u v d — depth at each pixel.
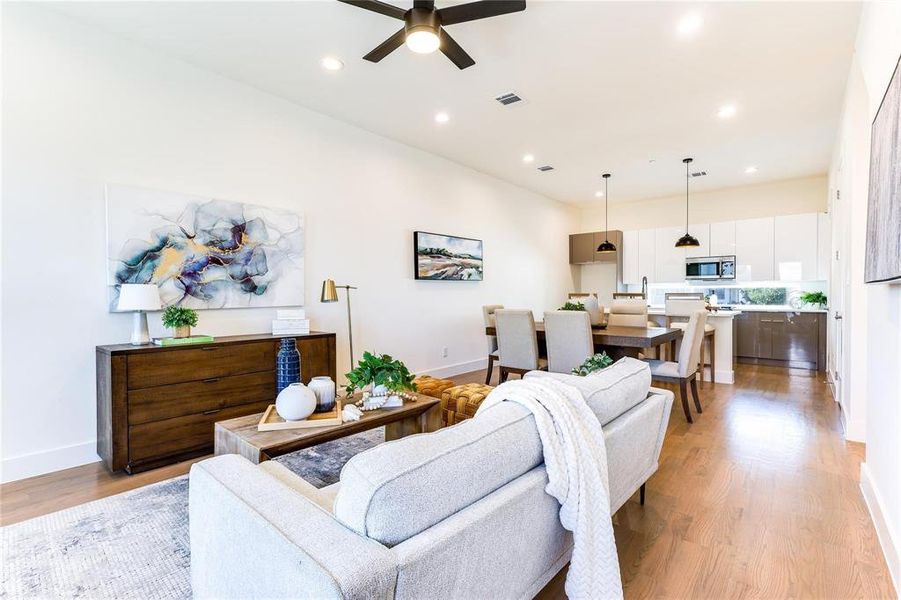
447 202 5.40
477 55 2.99
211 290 3.24
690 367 3.66
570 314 3.70
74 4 2.51
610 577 1.24
